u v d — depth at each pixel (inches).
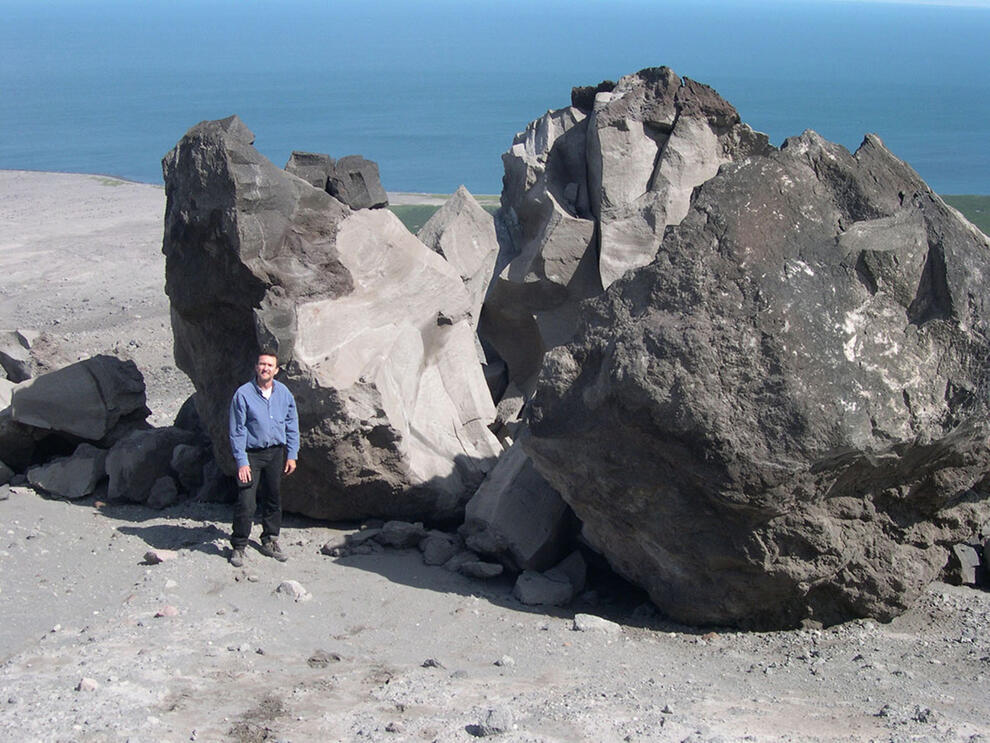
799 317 236.7
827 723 199.2
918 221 249.8
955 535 264.8
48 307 740.0
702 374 232.7
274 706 198.8
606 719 194.1
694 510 244.7
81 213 1134.4
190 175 307.9
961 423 239.5
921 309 246.1
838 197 254.4
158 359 578.6
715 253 243.9
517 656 236.7
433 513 320.2
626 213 397.4
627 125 402.9
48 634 233.1
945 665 238.5
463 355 354.9
